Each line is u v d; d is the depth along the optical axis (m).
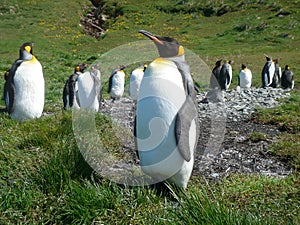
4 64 23.73
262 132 10.12
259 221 4.32
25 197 4.90
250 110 12.95
